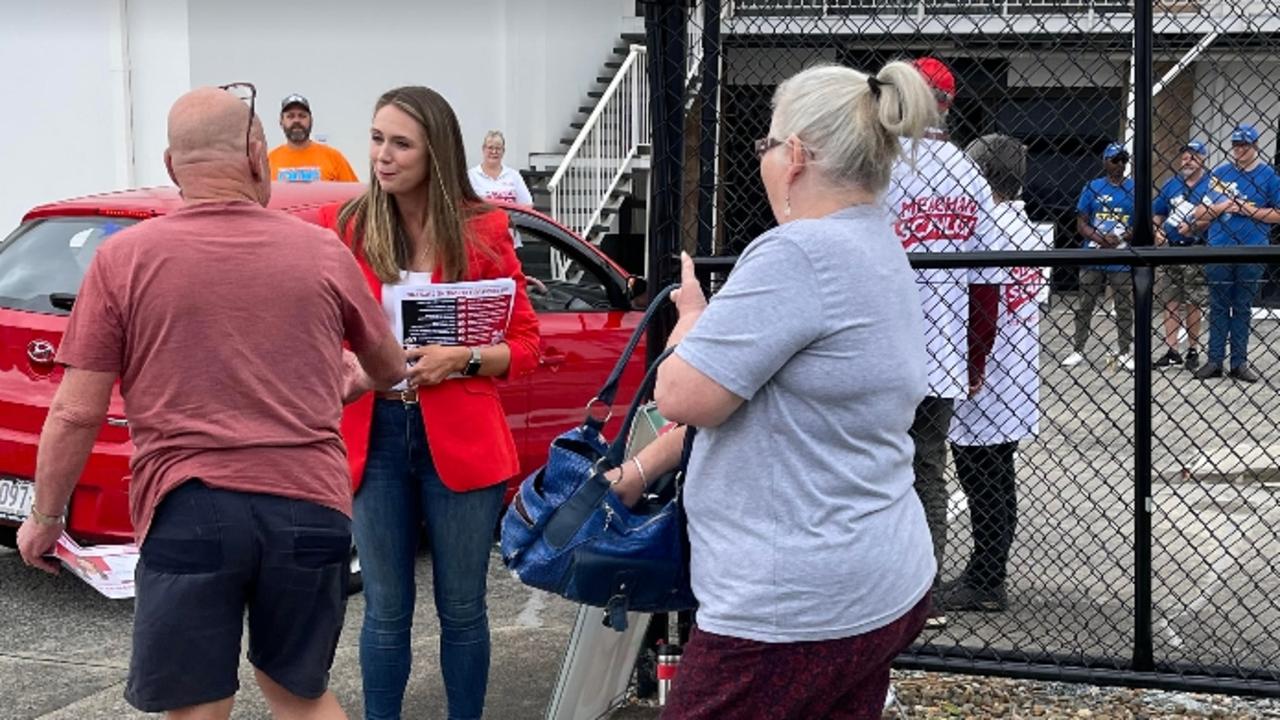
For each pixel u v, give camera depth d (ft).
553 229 20.31
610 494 8.38
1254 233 15.69
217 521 8.80
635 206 45.91
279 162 31.55
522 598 17.62
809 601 7.34
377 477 11.02
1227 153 15.58
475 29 43.04
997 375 15.25
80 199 18.03
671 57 12.48
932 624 14.97
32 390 16.19
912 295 7.80
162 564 8.85
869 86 7.59
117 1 37.09
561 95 47.06
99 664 15.06
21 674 14.71
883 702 8.20
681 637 12.99
